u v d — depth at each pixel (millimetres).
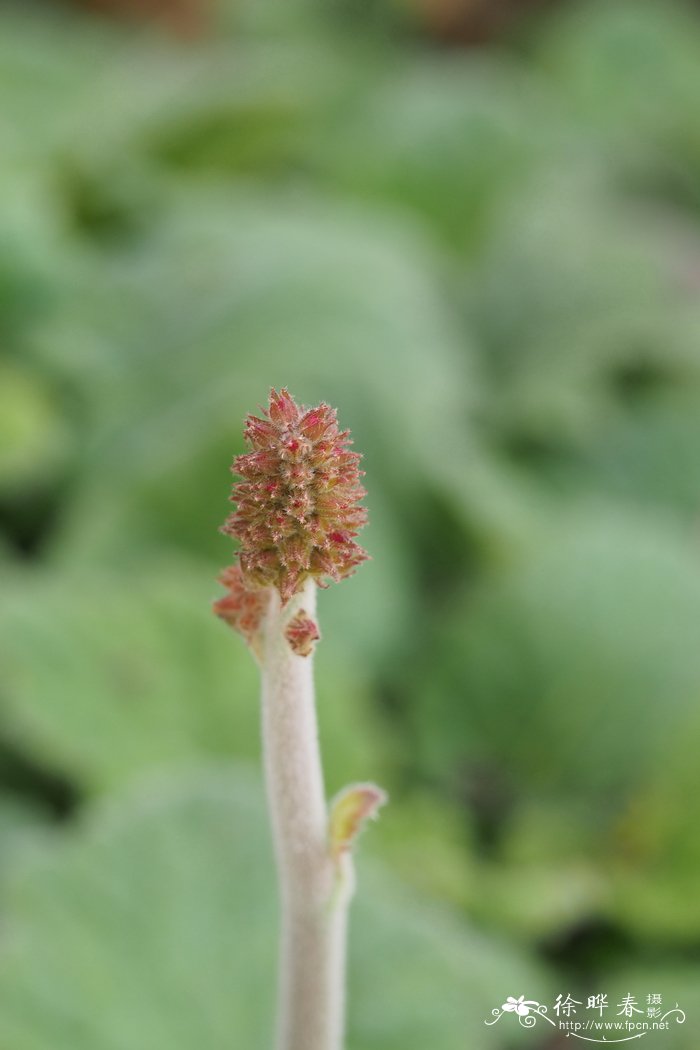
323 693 655
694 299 1055
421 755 720
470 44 1865
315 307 835
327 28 1795
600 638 734
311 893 332
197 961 425
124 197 1049
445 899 608
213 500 710
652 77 1648
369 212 1110
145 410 809
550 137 1271
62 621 634
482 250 1179
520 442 923
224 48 1714
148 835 437
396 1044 424
